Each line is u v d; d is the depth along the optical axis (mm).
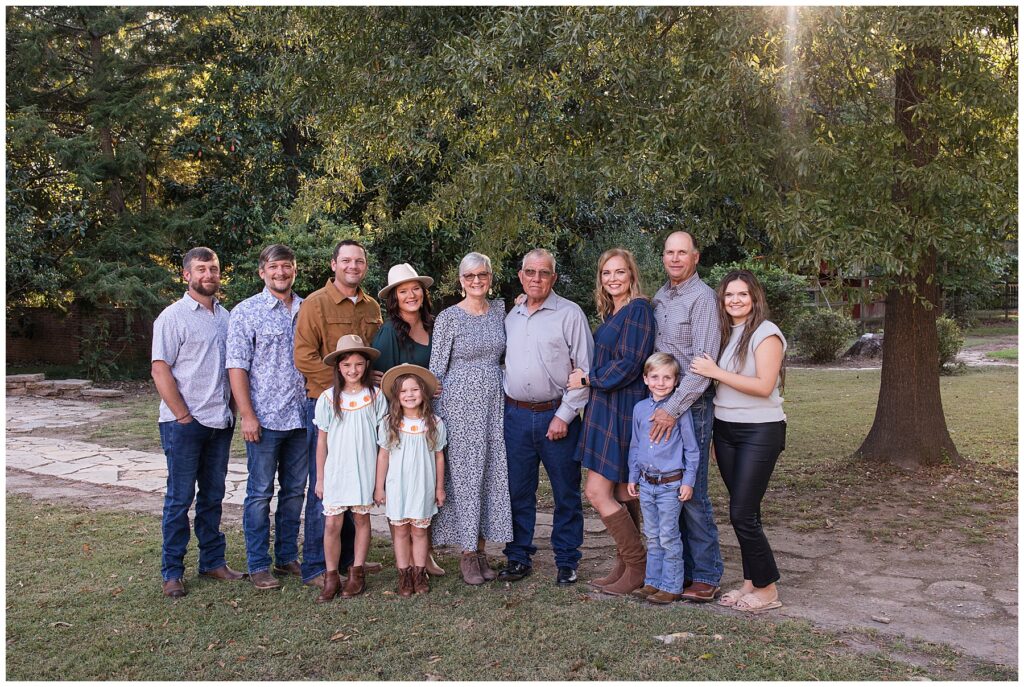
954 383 12820
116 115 15609
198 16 15875
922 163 5938
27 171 15227
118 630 3764
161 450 8859
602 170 5441
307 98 7355
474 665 3359
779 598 4133
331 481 4207
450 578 4523
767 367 3807
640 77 5648
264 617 3934
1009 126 5875
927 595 4164
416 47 6867
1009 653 3426
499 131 6508
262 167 15820
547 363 4355
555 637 3611
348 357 4172
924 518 5656
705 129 5105
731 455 3965
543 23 5699
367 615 3939
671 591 4047
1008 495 6219
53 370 17469
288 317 4457
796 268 5133
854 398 11703
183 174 18344
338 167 8227
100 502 6453
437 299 15594
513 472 4473
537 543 5273
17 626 3805
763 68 5234
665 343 4094
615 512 4172
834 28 4871
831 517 5746
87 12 15719
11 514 6016
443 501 4383
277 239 13781
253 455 4398
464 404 4383
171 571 4270
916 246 5238
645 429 4039
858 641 3566
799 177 5203
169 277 15992
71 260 15430
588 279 15938
